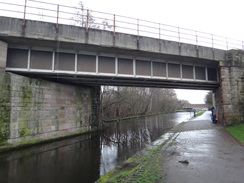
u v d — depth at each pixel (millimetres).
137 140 13219
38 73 11203
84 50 11977
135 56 13273
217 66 15992
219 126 15352
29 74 11523
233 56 15305
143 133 16453
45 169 7355
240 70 15422
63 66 11609
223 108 14930
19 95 10180
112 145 11672
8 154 9125
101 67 12461
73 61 11883
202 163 5582
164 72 14250
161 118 35781
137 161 6121
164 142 9312
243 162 5605
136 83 16031
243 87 15297
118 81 14719
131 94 38594
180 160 5945
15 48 10805
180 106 104062
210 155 6508
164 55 13266
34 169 7348
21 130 10195
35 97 11328
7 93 9469
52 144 11672
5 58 10062
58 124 13227
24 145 10320
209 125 16641
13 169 7328
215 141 9109
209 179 4309
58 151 10109
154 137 14383
